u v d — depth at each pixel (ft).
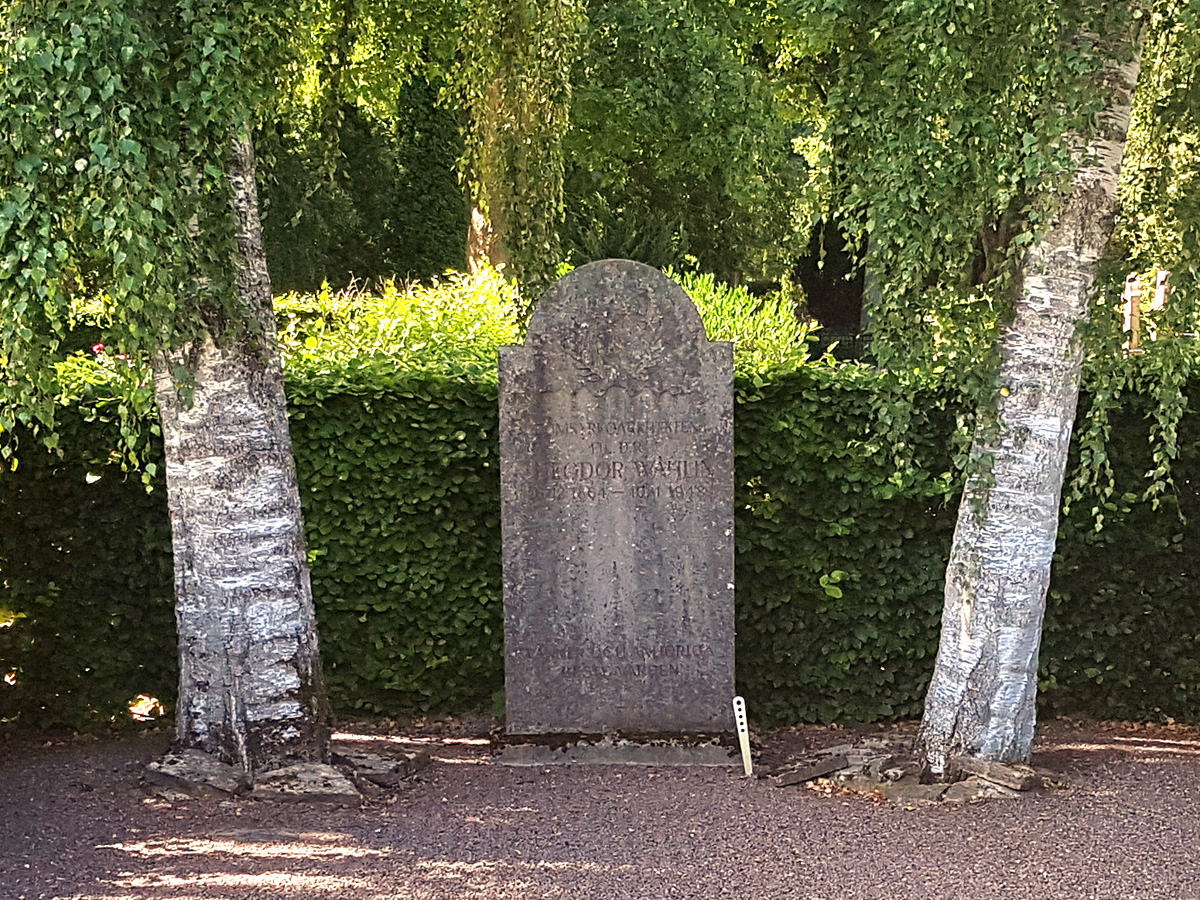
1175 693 23.34
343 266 79.92
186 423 18.35
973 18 16.57
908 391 21.95
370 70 48.96
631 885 15.10
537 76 31.01
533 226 31.50
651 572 21.47
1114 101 18.06
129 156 15.14
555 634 21.58
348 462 23.06
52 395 17.85
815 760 20.07
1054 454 18.70
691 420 21.21
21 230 15.05
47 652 22.95
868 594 23.13
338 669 23.70
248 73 16.93
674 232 72.74
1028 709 19.35
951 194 17.25
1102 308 18.65
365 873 15.40
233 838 16.66
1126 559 23.11
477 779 19.83
